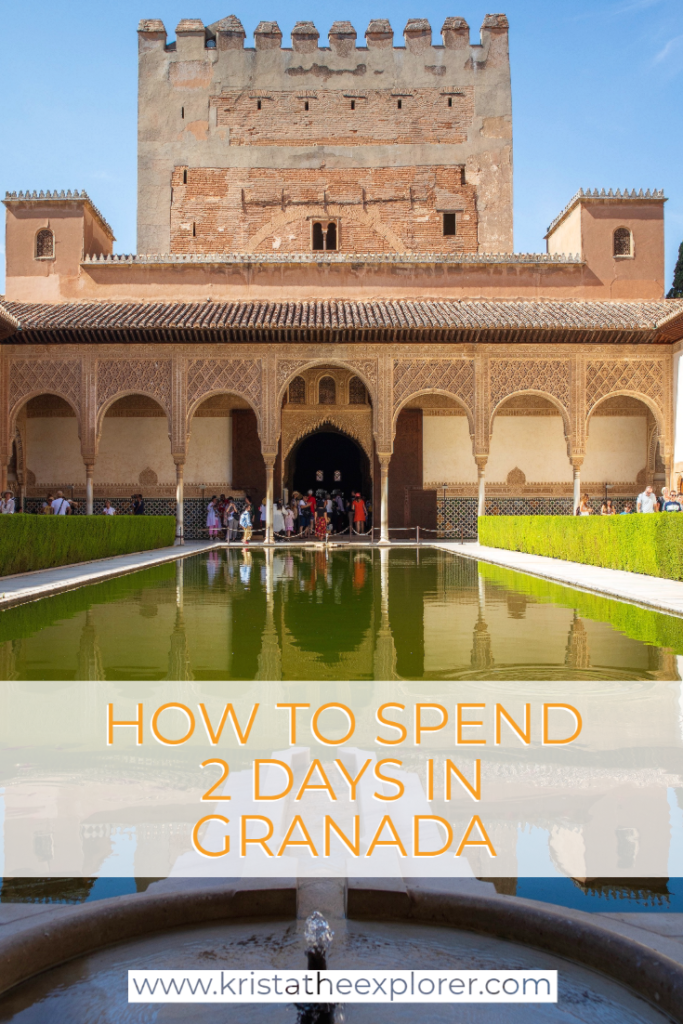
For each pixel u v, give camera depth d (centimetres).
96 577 952
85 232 1939
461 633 555
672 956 152
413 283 1933
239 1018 137
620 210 1933
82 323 1681
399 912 174
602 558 1135
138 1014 140
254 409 1750
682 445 1700
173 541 1777
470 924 171
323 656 464
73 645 502
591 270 1928
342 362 1752
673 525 906
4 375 1756
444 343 1750
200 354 1755
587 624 601
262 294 1925
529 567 1125
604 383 1759
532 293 1930
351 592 834
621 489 1983
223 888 176
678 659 457
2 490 1755
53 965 157
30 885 191
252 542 1920
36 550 1037
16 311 1769
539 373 1755
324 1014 139
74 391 1756
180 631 561
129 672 420
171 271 1923
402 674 414
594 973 154
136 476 1989
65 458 1980
